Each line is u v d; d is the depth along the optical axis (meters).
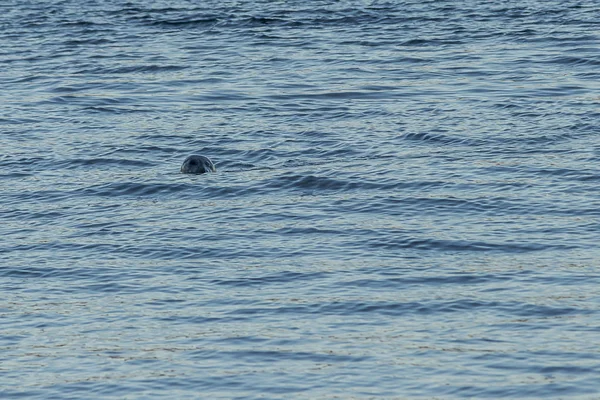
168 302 62.62
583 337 56.22
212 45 150.00
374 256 69.00
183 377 53.44
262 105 112.50
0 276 67.50
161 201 82.00
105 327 59.38
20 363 55.41
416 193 81.31
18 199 83.31
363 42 148.38
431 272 65.88
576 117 102.00
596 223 73.62
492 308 60.31
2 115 110.12
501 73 124.88
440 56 136.38
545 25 156.88
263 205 79.94
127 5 197.00
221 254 70.19
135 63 137.50
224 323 59.41
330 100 114.00
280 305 61.59
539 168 86.38
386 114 106.62
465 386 51.62
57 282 66.25
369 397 50.97
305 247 70.94
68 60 140.88
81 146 97.44
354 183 84.12
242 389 52.09
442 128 99.88
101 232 75.25
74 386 52.91
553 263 66.69
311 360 54.75
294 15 175.38
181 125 104.62
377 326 58.50
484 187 82.19
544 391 50.88
